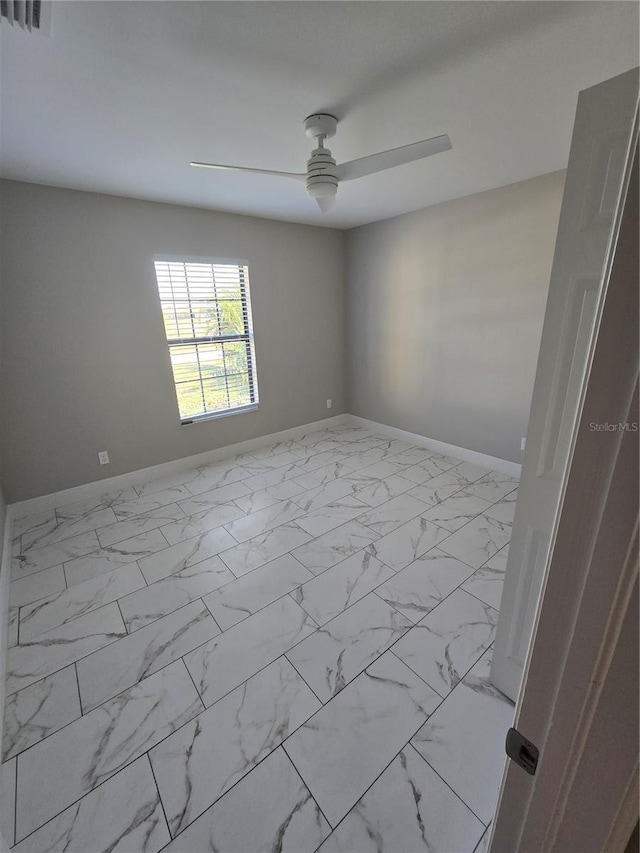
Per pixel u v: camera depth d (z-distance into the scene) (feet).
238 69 4.83
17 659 5.75
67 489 10.34
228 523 9.31
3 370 9.00
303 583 7.22
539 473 4.11
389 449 13.87
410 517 9.39
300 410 15.21
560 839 1.53
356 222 13.48
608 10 4.00
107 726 4.83
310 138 6.70
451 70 4.96
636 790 1.25
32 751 4.57
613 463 1.13
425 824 3.88
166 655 5.79
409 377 13.84
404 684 5.28
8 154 7.04
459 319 11.83
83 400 10.21
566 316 3.56
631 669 1.17
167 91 5.26
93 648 5.93
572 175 3.28
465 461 12.67
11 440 9.37
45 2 3.34
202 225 11.30
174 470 12.25
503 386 11.22
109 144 6.79
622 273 1.05
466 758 4.42
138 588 7.17
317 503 10.18
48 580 7.41
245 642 5.98
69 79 4.94
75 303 9.66
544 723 1.50
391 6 3.90
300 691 5.21
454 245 11.37
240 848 3.75
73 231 9.32
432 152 5.79
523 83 5.23
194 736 4.70
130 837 3.84
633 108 2.87
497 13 4.03
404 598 6.80
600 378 1.13
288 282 13.65
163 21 4.01
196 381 12.37
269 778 4.28
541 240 9.58
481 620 6.30
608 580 1.19
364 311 14.80
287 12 3.92
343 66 4.84
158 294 10.93
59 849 3.76
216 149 7.11
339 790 4.16
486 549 8.10
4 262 8.62
